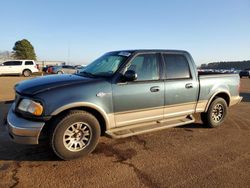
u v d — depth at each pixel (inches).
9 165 153.3
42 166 152.9
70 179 138.7
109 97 169.3
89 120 162.4
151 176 144.9
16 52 2827.3
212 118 239.1
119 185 134.2
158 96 193.0
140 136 214.4
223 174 149.6
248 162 167.6
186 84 210.1
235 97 255.9
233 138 216.4
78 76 184.4
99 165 156.9
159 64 197.8
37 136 149.0
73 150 160.2
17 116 154.9
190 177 144.9
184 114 215.3
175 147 191.5
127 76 170.7
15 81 766.5
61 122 152.6
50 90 152.8
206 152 183.2
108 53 214.2
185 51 218.5
